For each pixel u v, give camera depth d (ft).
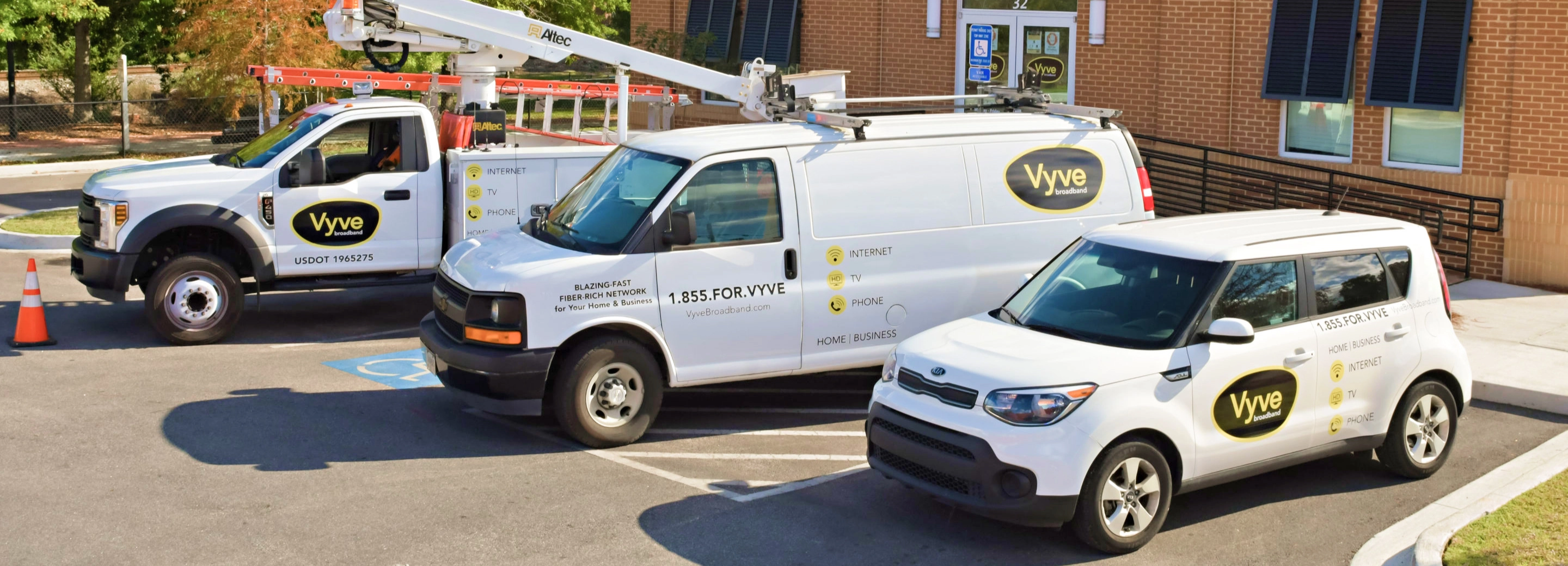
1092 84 54.19
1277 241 23.27
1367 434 23.84
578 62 120.47
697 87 40.78
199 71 98.27
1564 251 42.06
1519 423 29.09
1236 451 22.09
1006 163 30.40
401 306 43.32
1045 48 55.62
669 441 27.99
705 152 27.68
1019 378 20.71
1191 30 50.37
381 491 24.07
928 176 29.58
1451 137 45.01
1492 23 42.78
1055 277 24.58
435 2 38.58
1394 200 44.96
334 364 34.47
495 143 37.76
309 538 21.57
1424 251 24.93
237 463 25.61
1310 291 23.18
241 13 70.03
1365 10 45.85
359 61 90.53
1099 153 31.58
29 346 35.45
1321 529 22.36
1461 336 35.81
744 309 27.96
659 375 27.58
